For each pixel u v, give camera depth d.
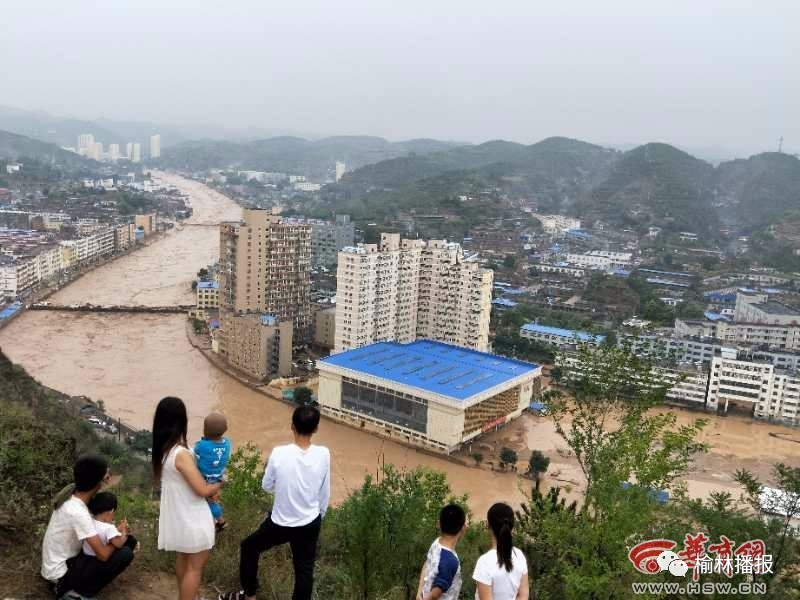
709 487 108.81
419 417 122.00
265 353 151.75
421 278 169.50
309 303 185.12
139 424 122.94
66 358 160.12
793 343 181.62
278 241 171.25
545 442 127.00
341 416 132.38
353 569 28.95
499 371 137.38
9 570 22.23
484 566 18.67
